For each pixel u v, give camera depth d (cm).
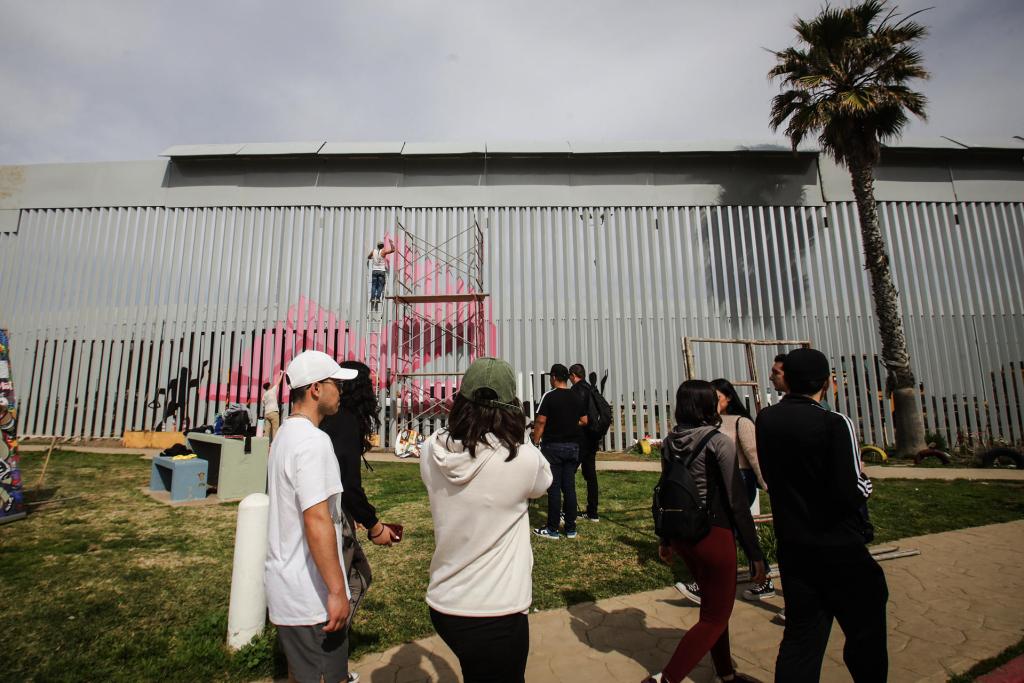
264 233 1402
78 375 1337
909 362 1344
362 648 337
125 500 712
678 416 305
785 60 1380
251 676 306
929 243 1424
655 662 321
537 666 318
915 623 373
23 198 1429
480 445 191
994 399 1344
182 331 1351
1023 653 323
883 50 1270
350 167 1442
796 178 1456
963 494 790
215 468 860
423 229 1415
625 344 1352
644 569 478
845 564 228
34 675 298
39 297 1382
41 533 558
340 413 270
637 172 1448
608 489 831
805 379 254
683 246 1416
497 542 189
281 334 1348
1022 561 501
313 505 201
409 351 1334
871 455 1182
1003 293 1407
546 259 1396
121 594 410
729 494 271
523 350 1352
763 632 363
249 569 337
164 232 1406
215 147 1445
